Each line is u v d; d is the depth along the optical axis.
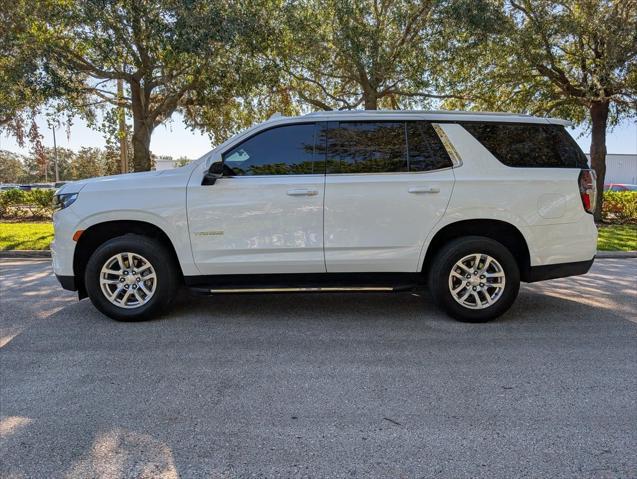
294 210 4.52
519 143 4.67
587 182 4.65
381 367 3.61
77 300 5.61
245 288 4.62
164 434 2.67
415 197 4.52
